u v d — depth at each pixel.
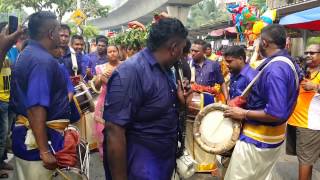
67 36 5.10
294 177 5.02
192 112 4.50
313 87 4.00
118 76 2.19
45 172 2.75
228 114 3.15
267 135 3.08
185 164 2.59
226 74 6.28
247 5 7.09
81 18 12.93
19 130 2.74
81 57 5.90
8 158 5.43
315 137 4.11
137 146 2.32
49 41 2.74
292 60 3.08
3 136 4.64
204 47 5.41
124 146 2.21
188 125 4.63
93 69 6.19
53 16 2.76
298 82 3.11
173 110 2.38
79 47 5.86
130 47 5.21
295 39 11.80
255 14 6.92
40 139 2.57
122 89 2.17
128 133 2.32
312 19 7.77
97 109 5.31
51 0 23.06
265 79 3.02
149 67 2.24
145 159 2.32
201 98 4.45
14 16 3.38
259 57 3.93
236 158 3.17
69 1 23.69
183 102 2.49
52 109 2.70
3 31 3.36
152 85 2.23
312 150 4.18
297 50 11.77
